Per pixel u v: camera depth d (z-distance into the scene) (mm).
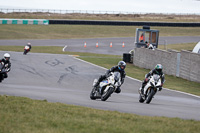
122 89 65375
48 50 158125
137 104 41219
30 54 128750
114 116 28125
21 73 81062
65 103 37656
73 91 57562
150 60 108688
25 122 24000
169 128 24156
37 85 64750
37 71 86375
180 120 28078
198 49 106500
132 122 25875
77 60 117812
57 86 65500
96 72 91375
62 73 85500
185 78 88438
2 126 22250
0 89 49656
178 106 42719
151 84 42250
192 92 66375
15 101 33375
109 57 139125
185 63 88562
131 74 92312
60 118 26062
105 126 23656
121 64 40469
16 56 117312
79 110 30469
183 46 188000
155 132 22750
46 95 45969
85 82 73938
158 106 40656
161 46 188625
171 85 76500
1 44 179000
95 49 175375
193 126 25516
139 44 127000
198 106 45031
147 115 31516
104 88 42062
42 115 27016
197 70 82875
